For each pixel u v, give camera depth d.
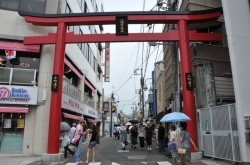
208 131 9.94
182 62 10.95
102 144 19.59
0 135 11.83
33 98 12.03
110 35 11.52
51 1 13.71
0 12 12.62
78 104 17.94
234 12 8.91
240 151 7.78
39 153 11.65
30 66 12.80
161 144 13.38
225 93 12.11
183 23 11.34
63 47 11.38
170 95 19.34
